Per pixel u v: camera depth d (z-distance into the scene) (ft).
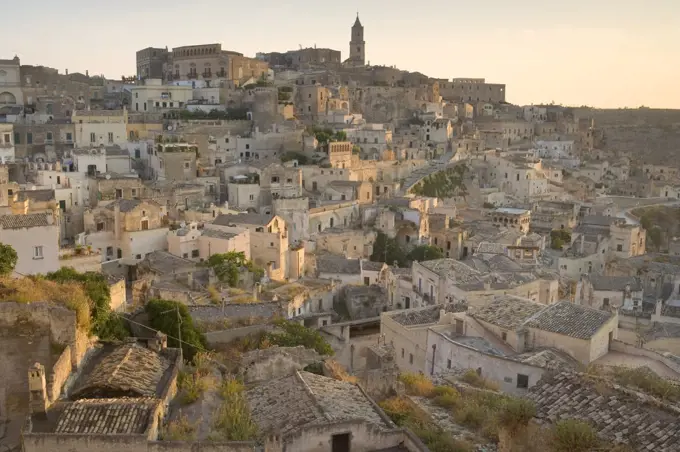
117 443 97.60
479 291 245.65
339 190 496.23
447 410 125.49
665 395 117.08
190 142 504.84
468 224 497.46
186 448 98.12
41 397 107.76
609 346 166.20
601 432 97.76
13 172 435.12
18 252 230.48
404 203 485.97
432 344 177.68
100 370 126.72
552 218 529.86
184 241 334.44
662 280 348.59
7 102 602.03
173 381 127.85
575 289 309.63
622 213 572.51
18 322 126.82
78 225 382.01
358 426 103.86
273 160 511.40
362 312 319.47
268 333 215.51
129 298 266.16
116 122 524.93
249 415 112.57
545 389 113.60
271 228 356.79
